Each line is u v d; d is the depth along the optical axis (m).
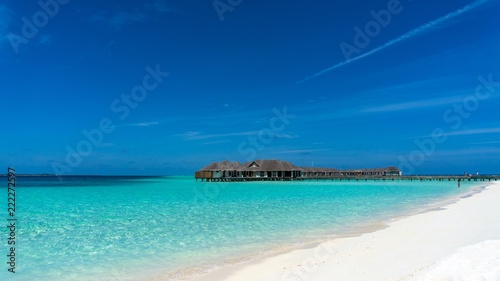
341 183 68.50
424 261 8.37
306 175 88.81
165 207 23.56
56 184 66.62
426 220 15.46
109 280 8.34
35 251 11.10
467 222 14.18
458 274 6.69
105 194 37.12
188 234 13.75
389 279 7.10
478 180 84.62
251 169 76.12
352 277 7.57
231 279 8.16
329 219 17.39
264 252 10.81
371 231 13.66
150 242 12.36
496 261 7.38
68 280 8.34
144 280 8.31
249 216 18.70
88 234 13.81
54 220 17.42
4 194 35.47
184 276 8.55
